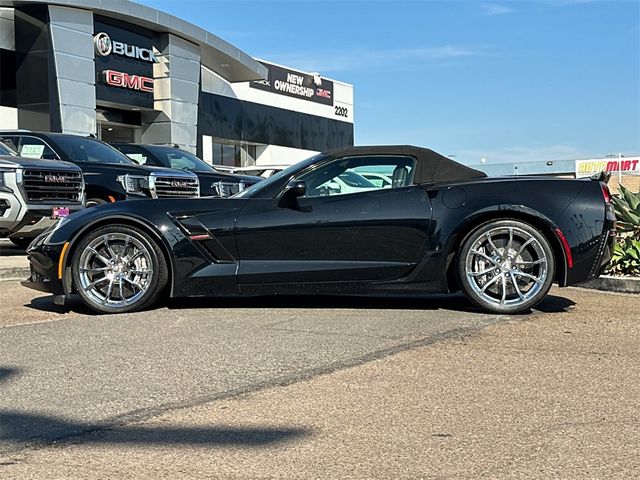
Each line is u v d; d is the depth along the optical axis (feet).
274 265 20.36
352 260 20.35
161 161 48.73
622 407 12.28
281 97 122.52
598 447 10.50
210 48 94.12
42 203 34.47
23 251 38.91
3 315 20.90
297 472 9.68
